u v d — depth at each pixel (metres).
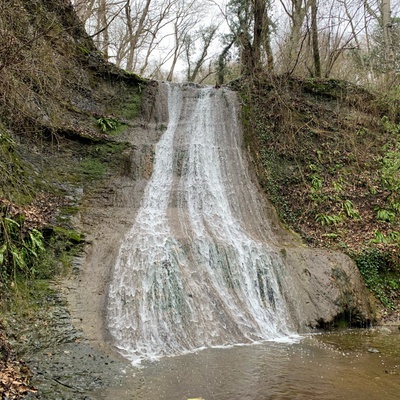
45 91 11.77
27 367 5.43
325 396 5.18
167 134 15.60
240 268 9.52
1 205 7.54
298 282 9.53
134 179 13.04
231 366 6.18
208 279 9.02
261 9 17.91
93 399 4.91
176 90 17.83
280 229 12.21
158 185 13.04
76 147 12.88
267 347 7.28
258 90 16.81
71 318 6.95
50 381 5.24
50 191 10.66
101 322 7.22
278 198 13.32
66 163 12.20
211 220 11.80
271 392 5.25
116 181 12.66
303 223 12.62
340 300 9.23
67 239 8.75
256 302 8.97
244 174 13.89
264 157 14.41
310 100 17.05
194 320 7.91
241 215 12.42
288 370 6.06
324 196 13.29
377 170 14.31
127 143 14.04
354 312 9.22
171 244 9.62
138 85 17.27
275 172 14.13
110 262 8.78
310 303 9.12
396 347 7.46
